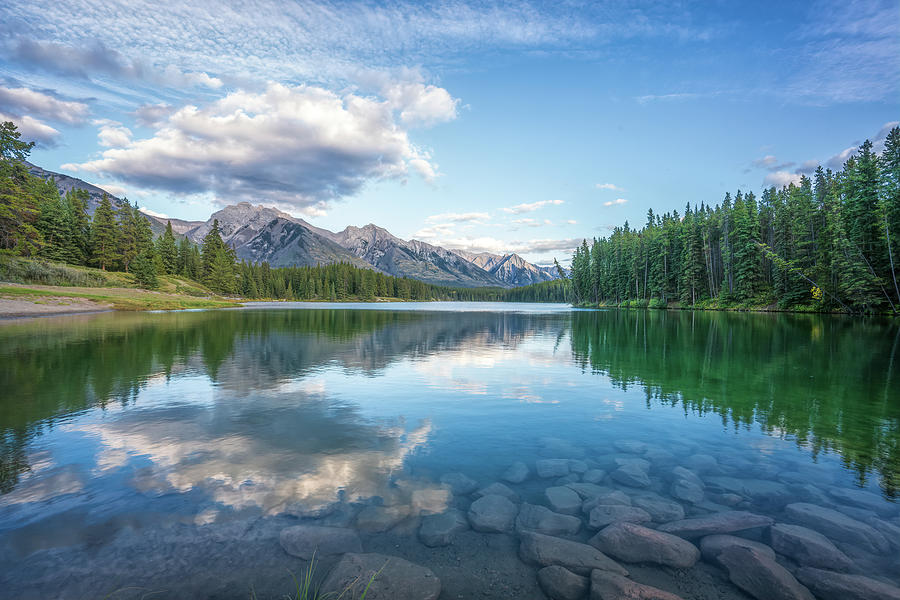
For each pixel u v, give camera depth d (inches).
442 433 308.2
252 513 190.4
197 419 335.3
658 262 3378.4
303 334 1055.6
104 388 436.1
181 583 143.5
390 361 649.6
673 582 148.8
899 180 1692.9
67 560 154.1
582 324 1567.4
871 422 338.6
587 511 197.8
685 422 338.6
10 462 244.5
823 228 2116.1
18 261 2085.4
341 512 192.5
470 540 174.2
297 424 325.4
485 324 1565.0
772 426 327.0
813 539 170.2
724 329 1247.5
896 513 194.9
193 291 3676.2
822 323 1433.3
